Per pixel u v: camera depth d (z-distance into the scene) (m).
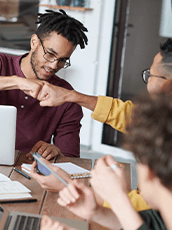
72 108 1.79
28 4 3.68
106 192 0.58
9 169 1.25
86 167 1.39
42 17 1.59
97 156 3.39
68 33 1.51
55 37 1.52
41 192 1.04
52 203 0.97
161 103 0.51
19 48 3.83
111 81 3.44
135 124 0.53
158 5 3.06
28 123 1.73
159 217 0.60
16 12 3.74
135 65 3.28
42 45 1.55
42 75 1.64
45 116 1.76
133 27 3.25
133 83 3.31
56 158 1.47
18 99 1.71
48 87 1.35
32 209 0.91
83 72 3.51
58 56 1.56
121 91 3.41
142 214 0.62
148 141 0.50
